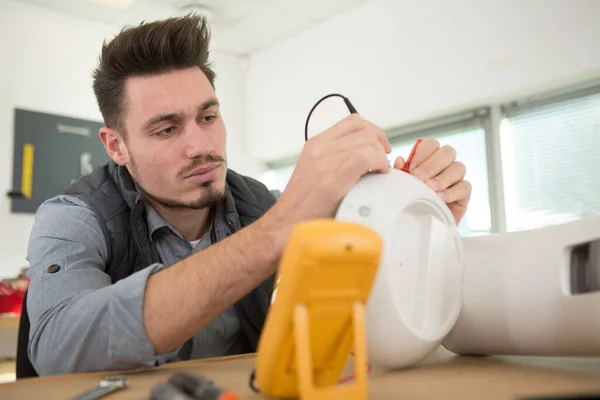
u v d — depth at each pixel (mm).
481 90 2564
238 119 3760
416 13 2830
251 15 3141
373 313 456
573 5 2266
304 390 318
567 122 2449
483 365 507
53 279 659
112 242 815
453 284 518
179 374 386
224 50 3701
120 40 842
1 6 2672
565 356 489
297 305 324
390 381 431
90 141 2844
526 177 2588
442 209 520
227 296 535
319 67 3320
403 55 2885
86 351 529
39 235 737
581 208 2395
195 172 834
